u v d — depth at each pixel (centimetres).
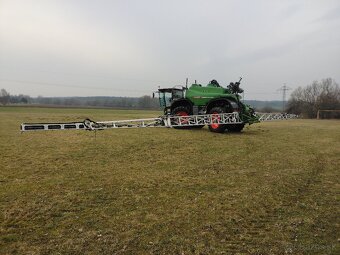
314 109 5684
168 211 515
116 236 430
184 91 1691
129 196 582
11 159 869
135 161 869
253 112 1603
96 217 489
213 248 404
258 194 601
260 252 396
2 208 517
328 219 492
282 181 690
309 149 1132
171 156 945
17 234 434
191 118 1395
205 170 779
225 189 630
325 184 679
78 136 1358
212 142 1230
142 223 470
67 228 452
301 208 536
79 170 761
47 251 391
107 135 1396
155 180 684
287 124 2616
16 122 2091
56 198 565
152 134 1445
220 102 1506
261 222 480
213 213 509
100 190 612
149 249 399
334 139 1457
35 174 720
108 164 829
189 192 608
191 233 442
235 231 450
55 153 963
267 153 1025
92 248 399
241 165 841
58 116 2944
